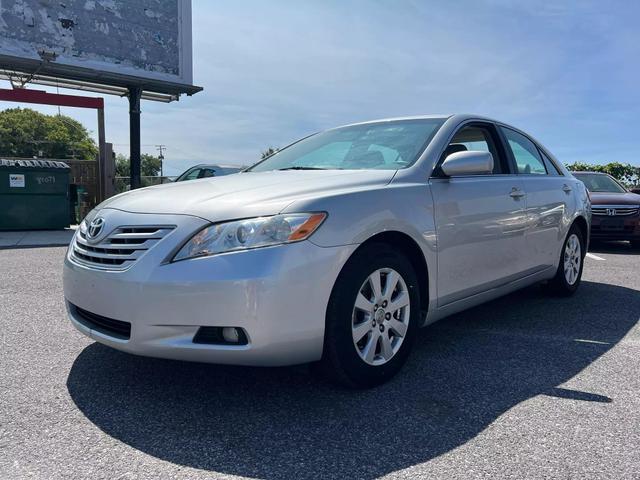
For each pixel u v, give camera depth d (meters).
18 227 11.55
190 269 2.45
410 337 3.08
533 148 4.81
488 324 4.22
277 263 2.44
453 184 3.43
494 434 2.39
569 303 4.95
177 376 3.06
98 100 13.61
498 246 3.79
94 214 3.04
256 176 3.35
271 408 2.66
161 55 14.90
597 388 2.92
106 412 2.60
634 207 8.88
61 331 3.90
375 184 3.02
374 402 2.73
